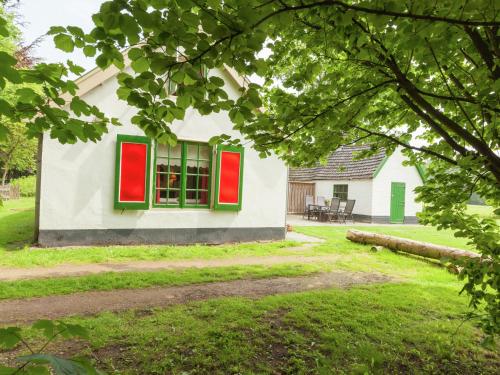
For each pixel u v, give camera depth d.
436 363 3.63
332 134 3.61
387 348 3.82
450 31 2.22
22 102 1.80
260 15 1.78
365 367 3.37
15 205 19.92
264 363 3.38
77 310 4.48
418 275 7.12
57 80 1.85
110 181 8.71
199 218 9.83
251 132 3.22
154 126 2.49
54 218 8.16
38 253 7.42
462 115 3.27
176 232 9.52
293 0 1.96
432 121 3.01
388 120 3.93
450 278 6.96
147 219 9.15
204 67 2.54
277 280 6.41
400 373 3.40
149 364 3.21
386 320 4.54
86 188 8.46
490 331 2.81
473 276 2.65
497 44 2.53
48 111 1.84
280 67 3.87
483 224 2.88
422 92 2.72
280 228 11.02
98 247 8.32
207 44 1.87
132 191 8.81
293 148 3.67
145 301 4.92
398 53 2.84
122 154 8.69
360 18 2.54
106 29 1.66
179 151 9.67
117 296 5.11
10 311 4.37
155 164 9.23
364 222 19.16
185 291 5.48
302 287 5.98
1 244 8.36
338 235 12.74
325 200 20.25
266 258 8.38
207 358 3.35
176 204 9.60
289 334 3.97
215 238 10.04
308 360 3.49
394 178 19.38
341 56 3.57
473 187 3.05
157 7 1.81
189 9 1.73
